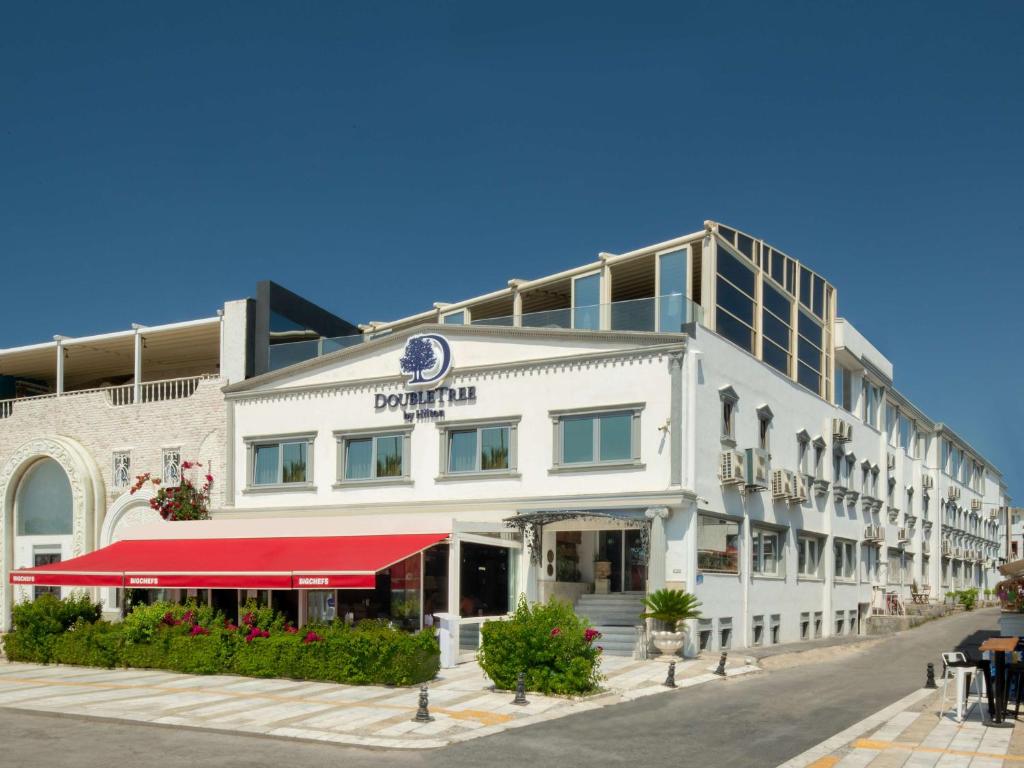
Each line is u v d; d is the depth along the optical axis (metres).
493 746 16.02
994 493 90.62
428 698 20.14
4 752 15.52
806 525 39.28
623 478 29.80
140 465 40.03
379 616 29.34
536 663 21.42
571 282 36.09
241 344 38.62
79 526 40.31
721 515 31.16
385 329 43.78
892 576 53.25
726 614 31.27
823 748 15.82
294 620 31.70
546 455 31.17
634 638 28.27
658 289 33.12
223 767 14.43
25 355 46.00
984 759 14.89
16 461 42.56
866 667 28.28
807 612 39.03
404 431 33.97
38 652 28.00
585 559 33.47
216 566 28.02
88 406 41.84
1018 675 18.89
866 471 49.03
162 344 43.88
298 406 36.50
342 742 16.20
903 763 14.70
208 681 23.75
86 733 17.22
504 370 32.25
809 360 41.38
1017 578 32.34
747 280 35.41
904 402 56.66
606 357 30.55
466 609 29.47
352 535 29.73
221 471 37.84
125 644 26.44
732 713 19.39
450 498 32.72
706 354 30.80
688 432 29.25
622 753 15.51
